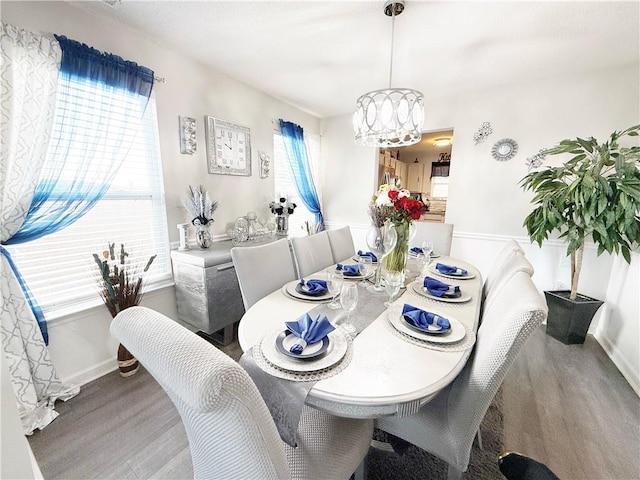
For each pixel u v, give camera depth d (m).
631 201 1.89
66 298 1.78
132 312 0.66
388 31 1.96
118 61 1.84
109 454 1.33
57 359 1.73
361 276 1.81
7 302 1.45
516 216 2.99
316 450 0.88
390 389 0.78
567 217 2.28
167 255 2.35
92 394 1.72
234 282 2.34
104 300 1.86
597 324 2.63
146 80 2.02
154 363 0.53
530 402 1.71
